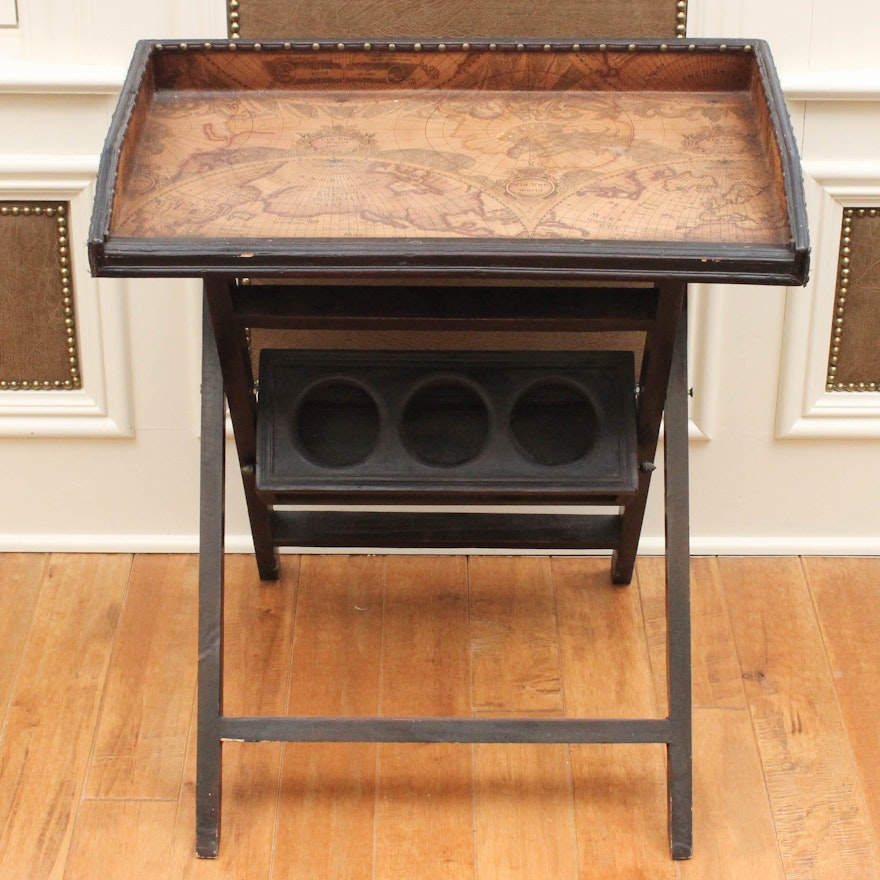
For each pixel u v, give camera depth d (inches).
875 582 96.0
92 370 92.8
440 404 79.4
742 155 67.9
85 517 97.7
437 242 62.2
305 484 77.1
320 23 83.0
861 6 84.1
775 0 83.7
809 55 85.1
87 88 84.5
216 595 75.3
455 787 79.7
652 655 89.5
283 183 66.2
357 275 62.4
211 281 68.8
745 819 77.7
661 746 82.4
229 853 75.5
